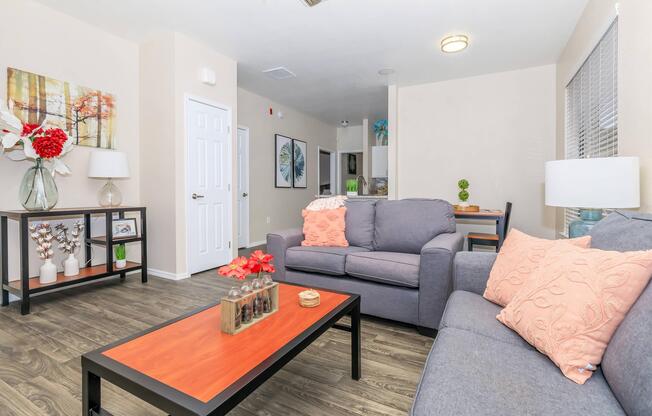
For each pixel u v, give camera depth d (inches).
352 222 112.3
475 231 179.8
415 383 61.1
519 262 56.0
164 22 122.5
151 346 43.9
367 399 56.4
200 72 140.2
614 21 88.9
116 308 99.0
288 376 63.3
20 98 105.6
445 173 187.0
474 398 31.4
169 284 124.9
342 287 94.0
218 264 151.4
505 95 172.1
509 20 120.7
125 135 135.9
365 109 251.9
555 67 160.7
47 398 56.0
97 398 41.3
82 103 121.8
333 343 77.2
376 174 249.9
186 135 135.0
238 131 201.9
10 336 79.8
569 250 47.6
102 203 122.2
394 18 119.3
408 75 177.6
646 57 70.2
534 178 166.6
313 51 147.8
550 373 36.1
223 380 36.1
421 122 192.5
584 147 120.9
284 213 245.0
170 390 34.1
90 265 124.6
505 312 48.6
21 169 107.7
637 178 62.6
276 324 51.6
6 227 102.2
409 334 82.1
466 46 140.3
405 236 101.0
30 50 108.0
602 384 34.5
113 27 125.9
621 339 33.4
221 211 152.9
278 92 209.0
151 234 138.6
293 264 102.3
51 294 112.6
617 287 37.0
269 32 129.7
